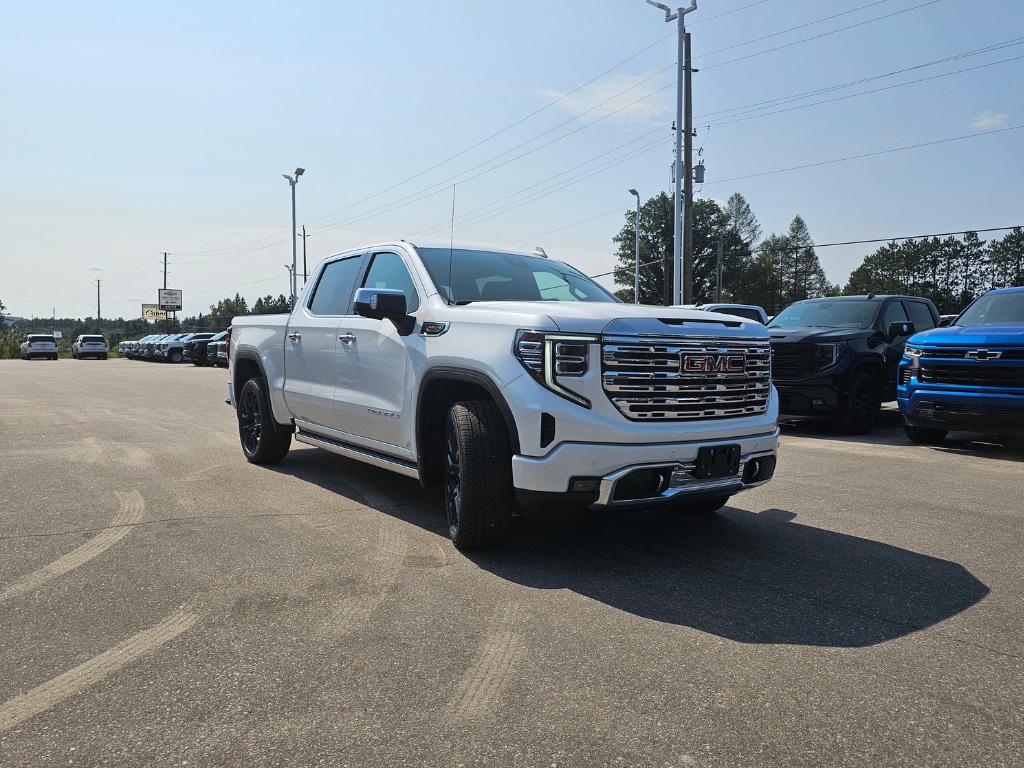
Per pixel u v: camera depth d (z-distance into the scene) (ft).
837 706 7.79
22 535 14.17
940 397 24.90
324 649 9.13
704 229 286.87
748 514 16.29
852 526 15.26
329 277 19.22
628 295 279.49
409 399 14.58
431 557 12.94
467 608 10.53
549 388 11.80
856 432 30.14
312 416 18.85
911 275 329.72
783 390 30.73
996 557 13.14
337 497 17.62
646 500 12.05
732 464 12.85
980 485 19.47
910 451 25.40
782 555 13.21
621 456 11.78
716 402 12.92
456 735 7.17
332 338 17.69
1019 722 7.48
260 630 9.71
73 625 9.87
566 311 12.27
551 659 8.89
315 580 11.69
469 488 12.57
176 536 14.16
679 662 8.82
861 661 8.88
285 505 16.78
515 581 11.71
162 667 8.64
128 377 75.61
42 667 8.65
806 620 10.18
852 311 34.09
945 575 12.15
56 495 17.70
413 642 9.35
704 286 290.56
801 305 36.55
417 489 18.56
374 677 8.39
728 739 7.13
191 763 6.68
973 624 10.06
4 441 26.76
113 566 12.34
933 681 8.38
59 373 86.33
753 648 9.24
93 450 24.70
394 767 6.63
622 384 11.99
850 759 6.79
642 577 11.96
